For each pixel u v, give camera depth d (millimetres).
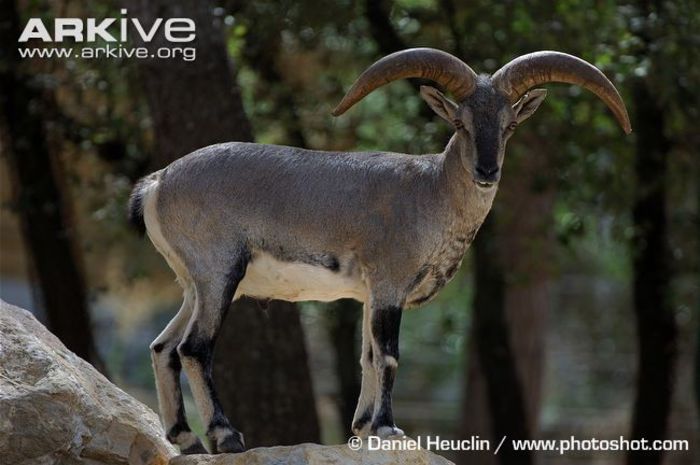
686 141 53094
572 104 47625
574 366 101062
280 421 40812
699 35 46312
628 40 44781
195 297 27438
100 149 51969
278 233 27156
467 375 62469
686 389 74250
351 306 56250
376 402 26844
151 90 40688
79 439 26641
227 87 40562
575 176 50906
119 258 70125
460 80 26844
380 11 48812
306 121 55625
